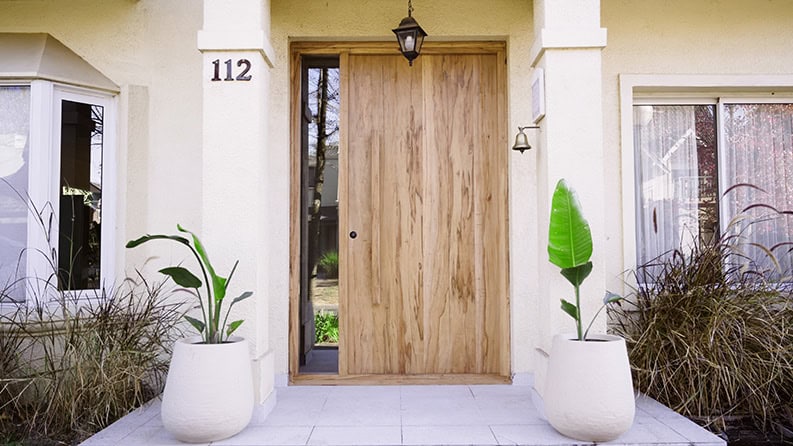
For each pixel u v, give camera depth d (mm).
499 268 3850
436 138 3908
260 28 3078
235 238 3045
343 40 3859
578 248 2688
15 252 3719
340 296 3846
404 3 3781
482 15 3781
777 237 4039
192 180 3865
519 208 3725
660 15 3953
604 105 3930
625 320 3662
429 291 3871
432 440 2627
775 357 3047
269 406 3064
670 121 4070
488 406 3174
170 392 2596
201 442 2602
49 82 3734
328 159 3996
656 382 3207
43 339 3268
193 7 3920
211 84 3088
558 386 2639
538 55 3178
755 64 3953
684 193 4090
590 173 3041
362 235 3889
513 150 3662
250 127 3070
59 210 3779
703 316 3271
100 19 3912
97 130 3898
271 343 3664
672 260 3754
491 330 3859
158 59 3934
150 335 3348
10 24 3885
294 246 3785
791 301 3352
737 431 3080
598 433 2545
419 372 3844
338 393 3463
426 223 3887
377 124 3916
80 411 3029
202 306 2879
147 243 3879
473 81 3924
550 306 3018
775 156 4094
